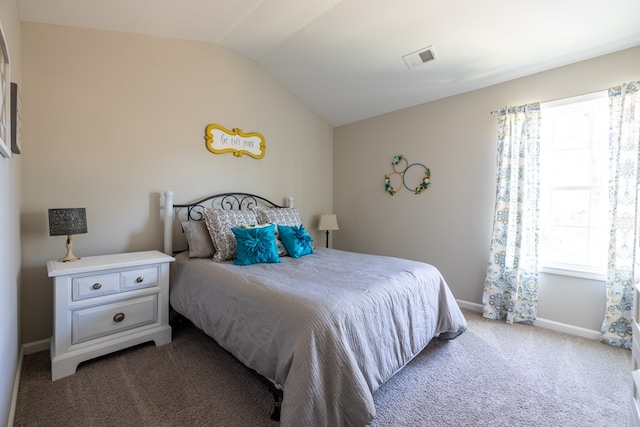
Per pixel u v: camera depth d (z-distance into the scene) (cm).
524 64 270
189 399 171
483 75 292
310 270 222
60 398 169
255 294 174
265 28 269
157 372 196
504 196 288
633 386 129
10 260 157
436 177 343
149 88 270
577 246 272
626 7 202
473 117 316
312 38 279
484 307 296
